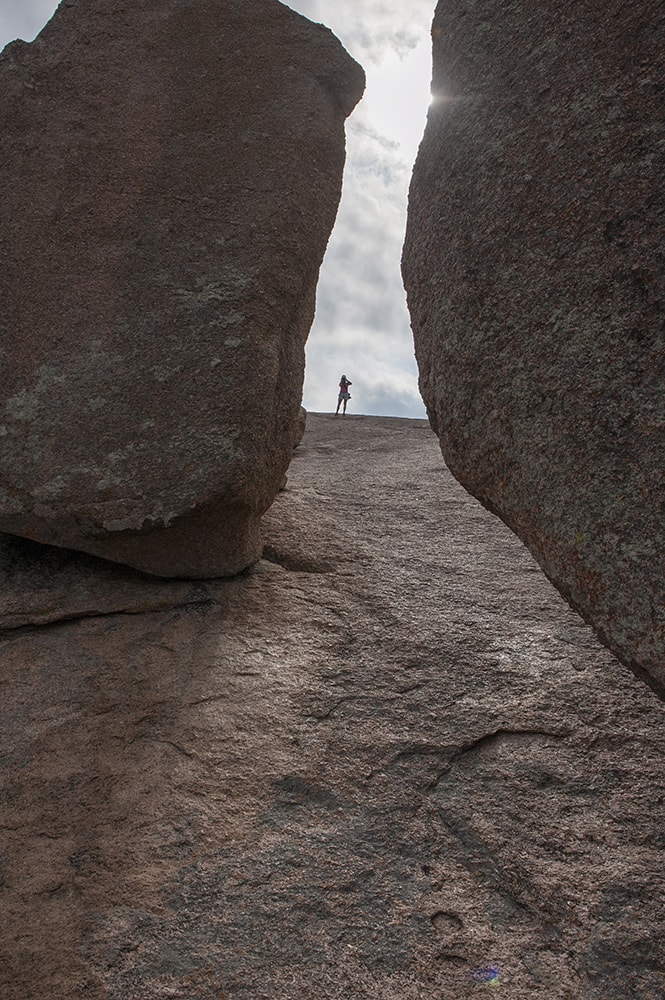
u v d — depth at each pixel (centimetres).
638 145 107
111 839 142
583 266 109
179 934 123
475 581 254
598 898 131
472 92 131
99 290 227
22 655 198
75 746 166
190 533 220
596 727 175
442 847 142
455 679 195
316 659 201
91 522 213
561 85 117
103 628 210
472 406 121
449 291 127
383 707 183
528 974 118
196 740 167
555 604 237
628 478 101
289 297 232
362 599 235
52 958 119
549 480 109
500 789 157
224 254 229
